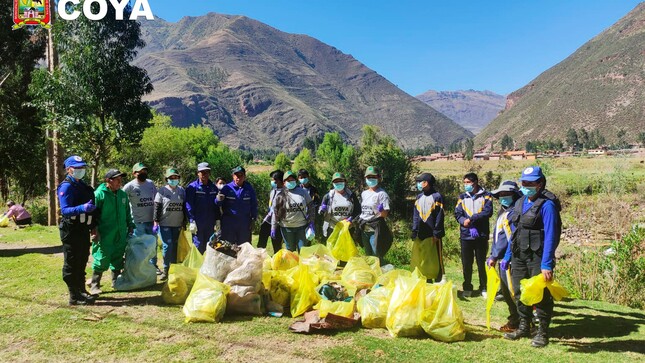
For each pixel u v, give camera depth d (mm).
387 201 7492
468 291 6840
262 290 5797
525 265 4902
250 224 7555
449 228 14578
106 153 18406
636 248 7602
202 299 5309
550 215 4660
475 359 4363
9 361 4180
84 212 5715
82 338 4703
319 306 5504
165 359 4230
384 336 4945
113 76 16781
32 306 5758
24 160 22609
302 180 8547
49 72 16500
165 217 7383
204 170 7406
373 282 6332
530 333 5082
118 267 6664
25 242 11383
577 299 6887
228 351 4426
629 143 180625
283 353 4391
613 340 4934
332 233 7660
